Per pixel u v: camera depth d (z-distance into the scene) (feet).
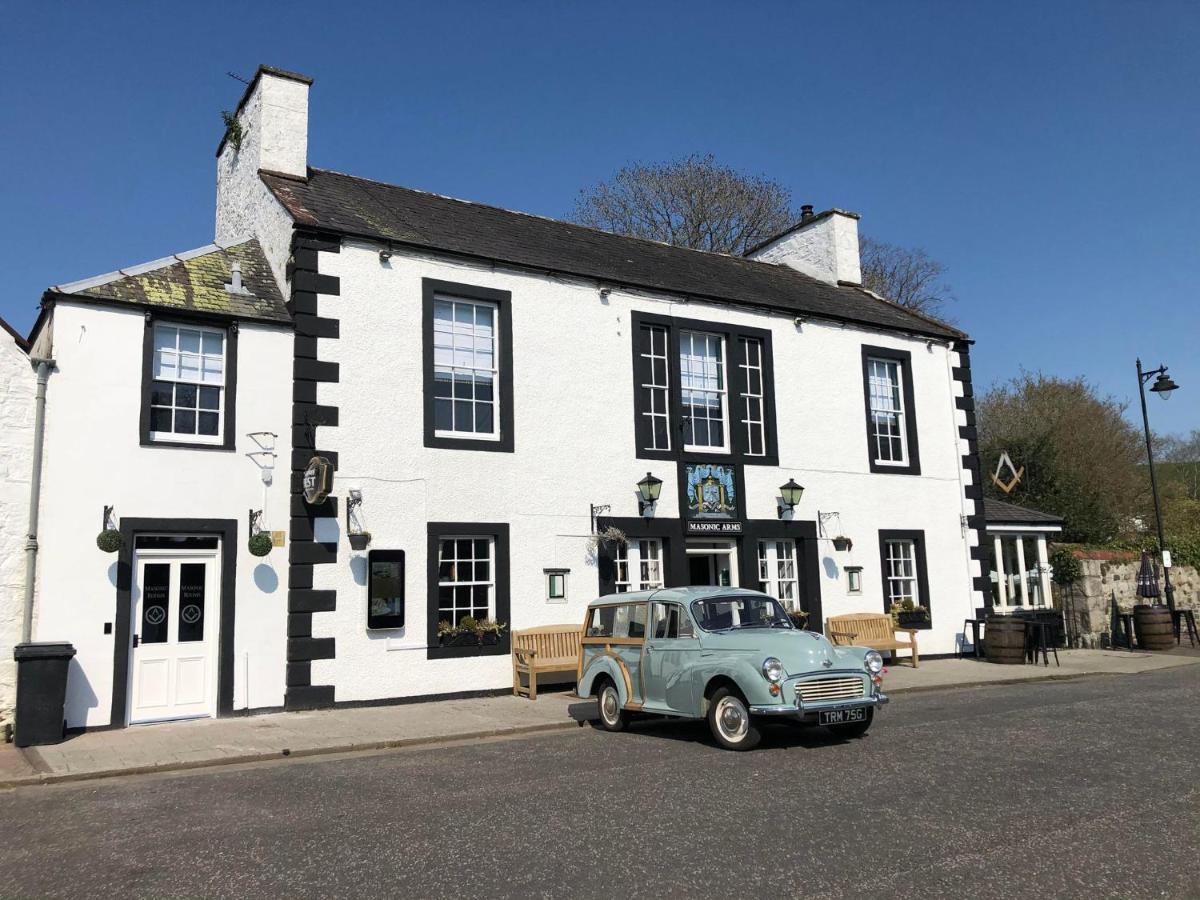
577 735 34.01
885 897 15.75
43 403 35.37
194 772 28.53
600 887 16.65
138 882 17.83
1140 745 28.71
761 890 16.22
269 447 39.83
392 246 43.73
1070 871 16.89
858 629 54.24
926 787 23.44
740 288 58.34
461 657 42.65
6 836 21.54
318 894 16.80
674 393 51.98
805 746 29.86
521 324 47.39
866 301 67.51
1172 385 67.21
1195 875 16.62
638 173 107.34
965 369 65.31
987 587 62.13
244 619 38.22
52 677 32.60
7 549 34.19
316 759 30.25
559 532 46.62
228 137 51.57
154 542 37.29
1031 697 41.04
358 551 40.68
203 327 39.75
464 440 44.45
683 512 50.72
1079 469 94.27
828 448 57.26
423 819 21.67
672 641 32.55
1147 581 65.05
